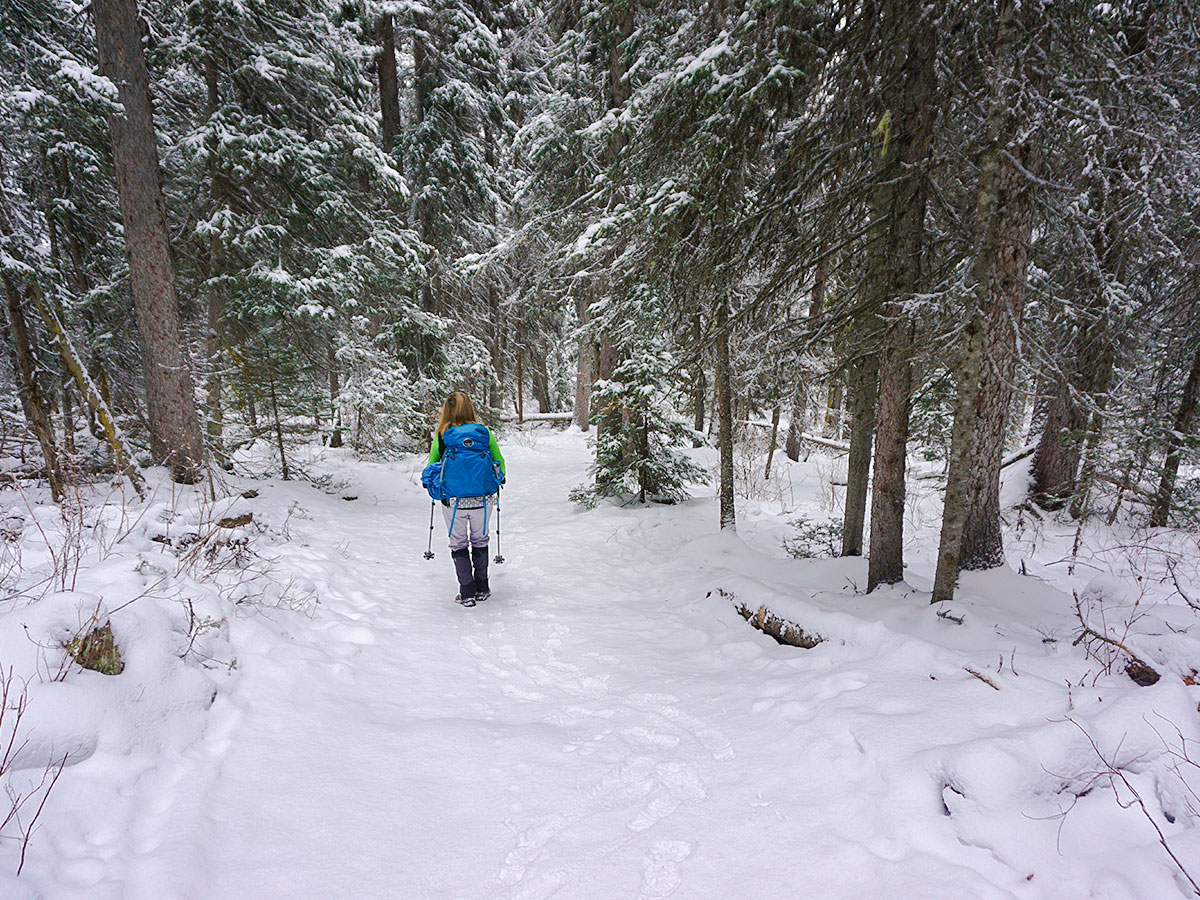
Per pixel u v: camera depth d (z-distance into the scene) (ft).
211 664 9.12
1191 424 23.21
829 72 13.12
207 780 6.95
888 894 5.07
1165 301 20.74
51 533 13.61
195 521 15.67
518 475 41.98
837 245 14.51
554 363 88.58
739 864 5.71
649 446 28.86
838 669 9.45
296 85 27.37
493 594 16.61
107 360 27.07
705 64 13.15
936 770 6.15
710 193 15.05
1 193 19.95
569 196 28.91
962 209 14.23
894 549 14.14
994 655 8.68
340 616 13.16
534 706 9.87
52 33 23.70
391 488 34.30
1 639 7.15
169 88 26.45
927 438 27.84
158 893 5.14
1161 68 12.20
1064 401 25.26
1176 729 6.12
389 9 37.29
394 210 40.09
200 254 26.99
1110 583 12.21
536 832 6.45
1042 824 5.47
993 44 10.46
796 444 49.62
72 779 6.23
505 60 43.60
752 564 18.30
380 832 6.44
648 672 11.13
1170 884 4.73
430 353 45.19
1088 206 13.98
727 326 16.43
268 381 28.48
